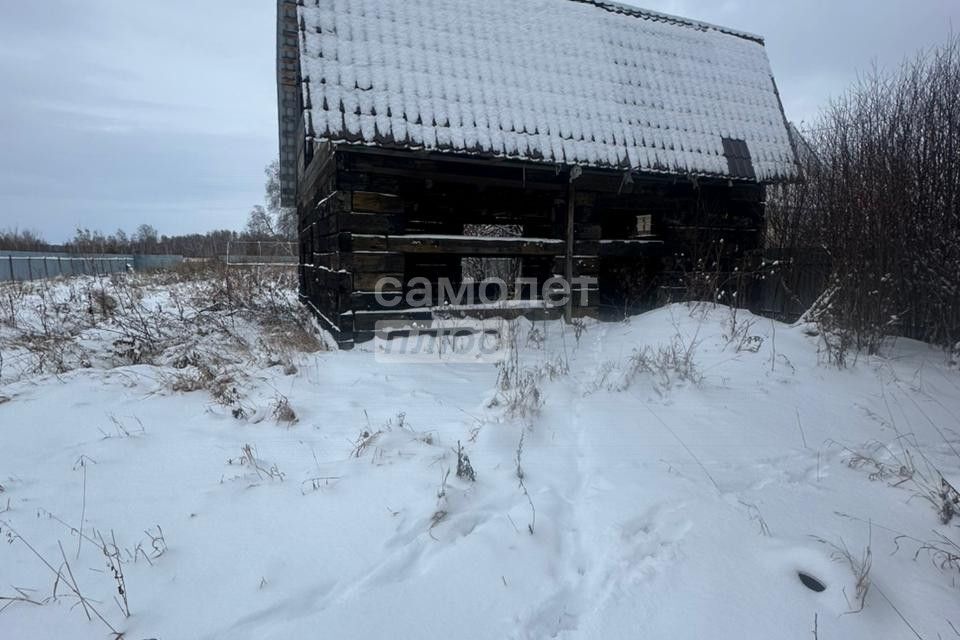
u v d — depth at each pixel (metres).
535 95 6.49
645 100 7.25
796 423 4.12
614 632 2.08
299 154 9.41
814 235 8.07
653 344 5.90
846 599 2.23
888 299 6.16
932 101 6.80
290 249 24.58
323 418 4.04
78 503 2.88
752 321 6.49
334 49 5.59
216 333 7.27
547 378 4.82
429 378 5.04
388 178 6.03
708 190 8.00
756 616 2.16
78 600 2.15
